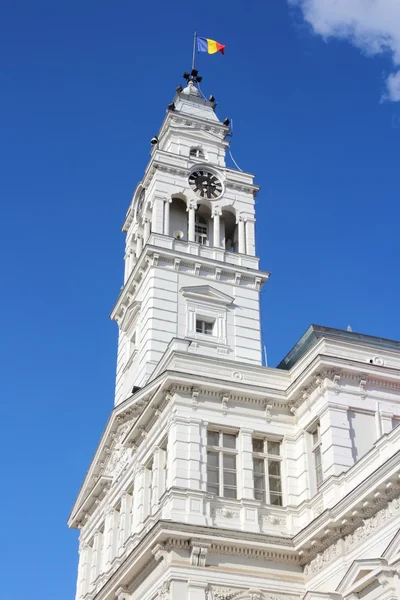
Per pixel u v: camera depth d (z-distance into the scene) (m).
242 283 57.91
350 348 44.62
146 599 40.09
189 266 56.81
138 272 57.28
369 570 34.53
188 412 43.00
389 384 43.78
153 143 66.06
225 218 63.06
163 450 44.00
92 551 53.56
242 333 55.44
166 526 38.31
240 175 63.62
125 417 48.84
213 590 38.16
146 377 51.00
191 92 70.25
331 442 40.78
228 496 41.84
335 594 36.16
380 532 35.09
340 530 37.62
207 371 44.84
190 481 40.84
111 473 51.56
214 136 66.00
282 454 44.00
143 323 54.66
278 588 39.28
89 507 54.91
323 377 42.69
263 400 44.75
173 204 61.56
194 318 54.69
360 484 35.78
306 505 41.62
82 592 52.41
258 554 39.81
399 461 33.62
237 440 43.59
